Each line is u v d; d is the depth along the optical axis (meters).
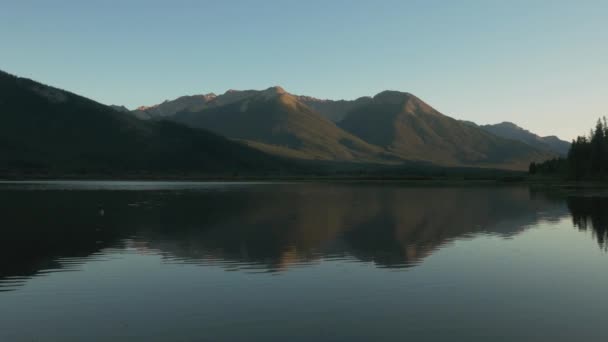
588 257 25.44
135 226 39.47
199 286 19.88
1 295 18.62
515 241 30.91
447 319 15.55
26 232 35.78
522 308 16.67
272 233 35.12
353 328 14.76
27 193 85.94
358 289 19.20
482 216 46.81
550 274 21.61
